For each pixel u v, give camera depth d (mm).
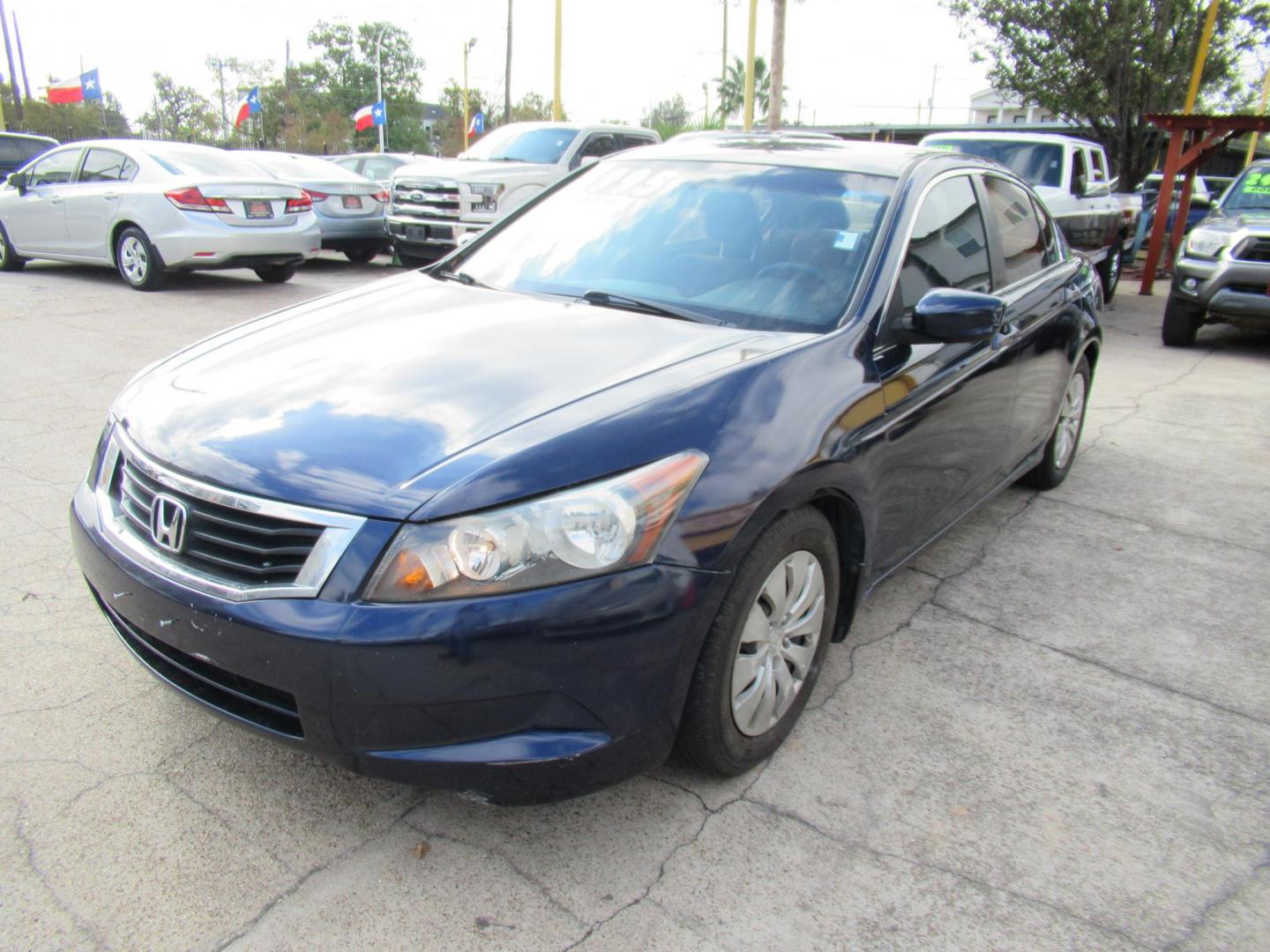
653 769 2547
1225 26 17750
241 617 2102
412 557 2029
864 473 2768
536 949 2084
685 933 2145
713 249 3340
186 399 2568
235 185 10039
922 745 2879
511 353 2701
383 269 13406
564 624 2057
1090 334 4938
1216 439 6281
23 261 11352
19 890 2162
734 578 2322
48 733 2697
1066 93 17906
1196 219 17781
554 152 12477
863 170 3527
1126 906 2295
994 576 4113
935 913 2242
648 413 2318
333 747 2115
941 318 2936
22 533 3936
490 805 2379
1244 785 2773
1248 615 3838
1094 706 3143
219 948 2049
